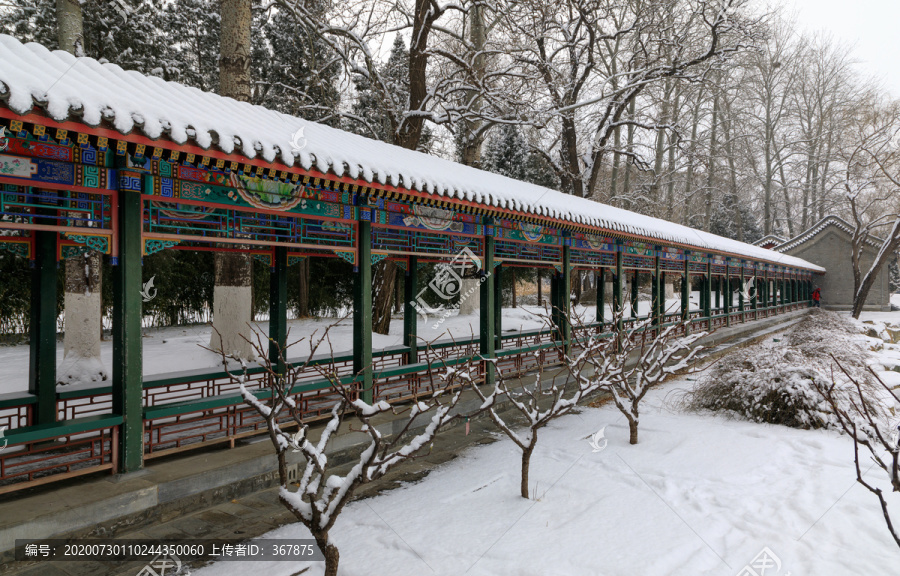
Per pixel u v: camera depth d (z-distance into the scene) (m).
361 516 5.11
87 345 9.62
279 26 21.27
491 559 4.27
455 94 19.05
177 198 5.17
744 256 21.09
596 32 21.16
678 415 9.20
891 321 27.81
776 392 8.60
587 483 6.00
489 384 9.05
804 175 48.50
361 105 22.94
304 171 5.46
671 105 29.11
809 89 44.84
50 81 4.02
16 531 3.92
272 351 7.98
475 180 8.62
